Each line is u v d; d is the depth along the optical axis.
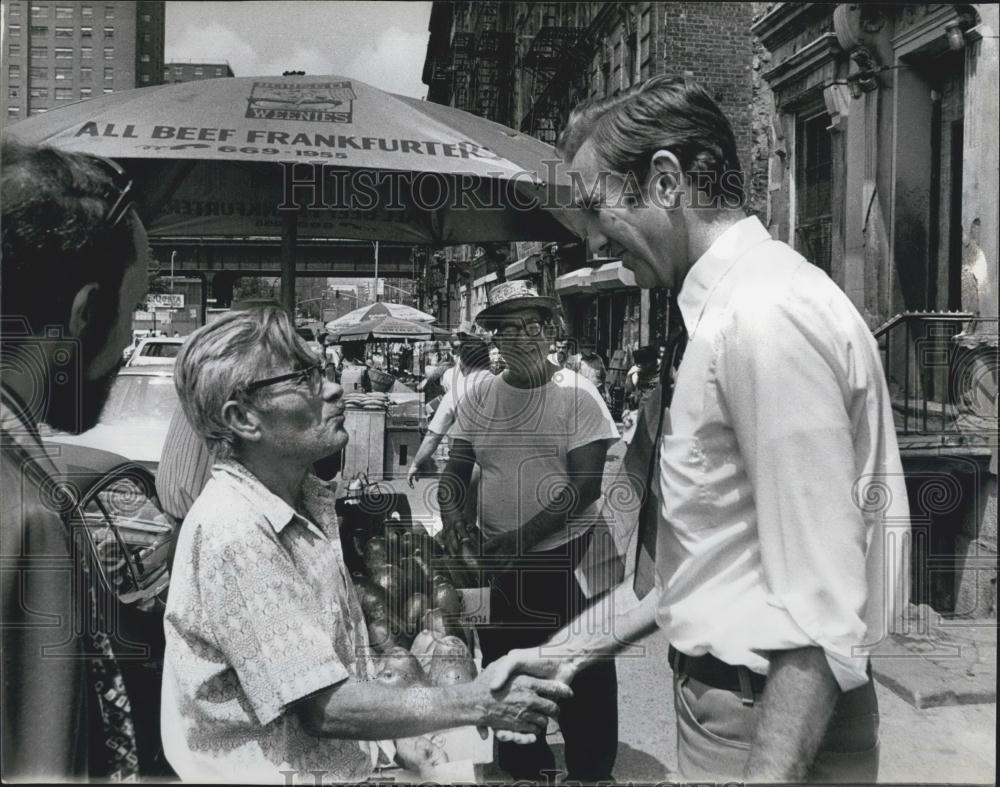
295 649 1.43
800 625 1.19
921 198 3.32
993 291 2.79
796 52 3.59
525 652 1.68
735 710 1.36
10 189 1.56
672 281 1.47
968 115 3.10
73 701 1.41
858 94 3.37
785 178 3.25
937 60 3.39
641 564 1.68
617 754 1.72
